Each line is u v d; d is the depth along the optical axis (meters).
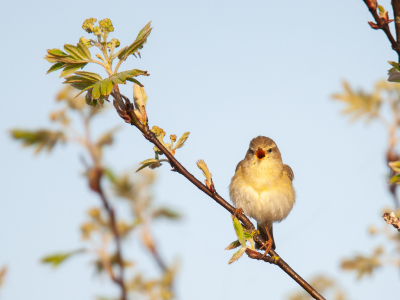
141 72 6.35
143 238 7.18
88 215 7.09
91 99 6.75
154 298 6.65
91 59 6.57
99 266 6.87
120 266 6.63
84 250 6.95
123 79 6.21
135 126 7.14
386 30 5.77
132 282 6.73
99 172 6.91
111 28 6.61
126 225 7.22
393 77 6.37
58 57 6.53
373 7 5.70
